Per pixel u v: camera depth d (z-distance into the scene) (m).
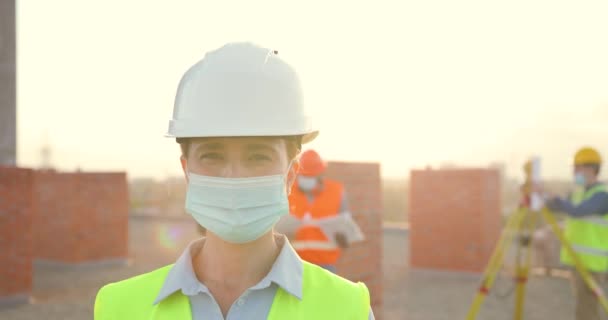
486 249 10.83
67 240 12.13
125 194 12.81
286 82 1.27
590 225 5.75
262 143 1.22
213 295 1.25
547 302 9.06
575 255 5.59
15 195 8.79
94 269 12.10
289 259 1.25
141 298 1.25
